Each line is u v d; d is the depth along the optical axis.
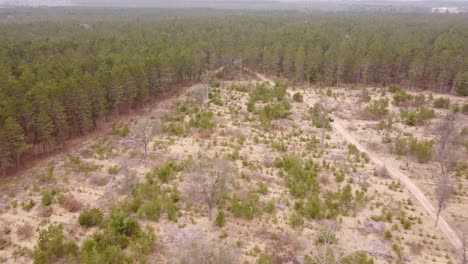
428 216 33.78
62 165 44.28
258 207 34.34
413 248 29.12
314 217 32.72
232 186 38.31
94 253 25.80
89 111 53.81
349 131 56.72
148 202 35.12
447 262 27.75
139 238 28.97
